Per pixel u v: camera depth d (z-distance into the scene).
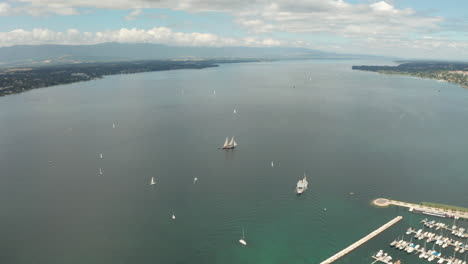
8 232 189.00
